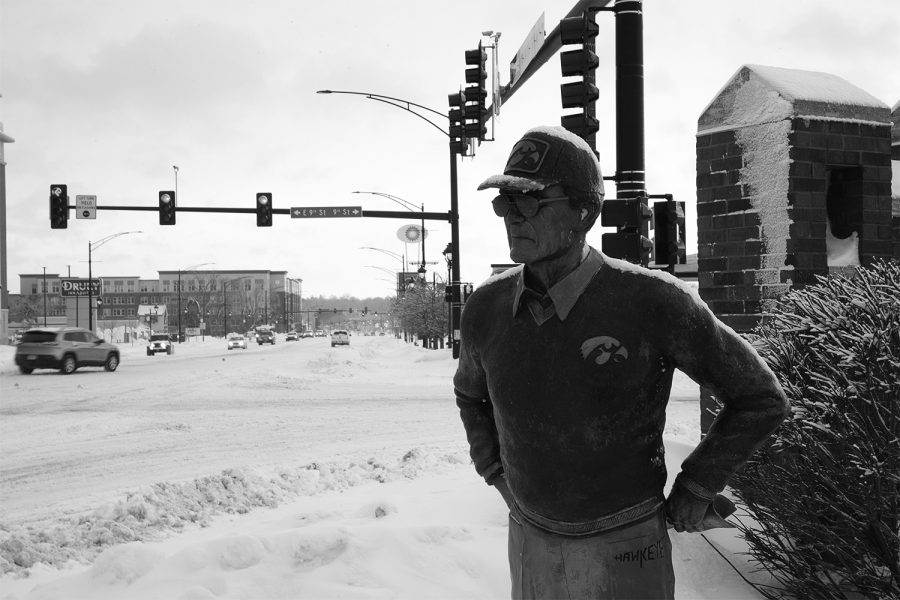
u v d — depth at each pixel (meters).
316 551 4.80
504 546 5.07
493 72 18.30
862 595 4.07
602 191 2.54
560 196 2.43
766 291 6.53
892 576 3.88
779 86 6.49
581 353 2.41
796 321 4.37
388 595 4.38
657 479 2.50
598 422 2.41
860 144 6.65
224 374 30.48
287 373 31.31
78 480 10.67
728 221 6.84
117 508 7.27
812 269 6.39
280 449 12.92
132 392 23.80
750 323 6.64
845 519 3.91
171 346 63.16
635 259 8.58
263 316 188.25
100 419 17.12
